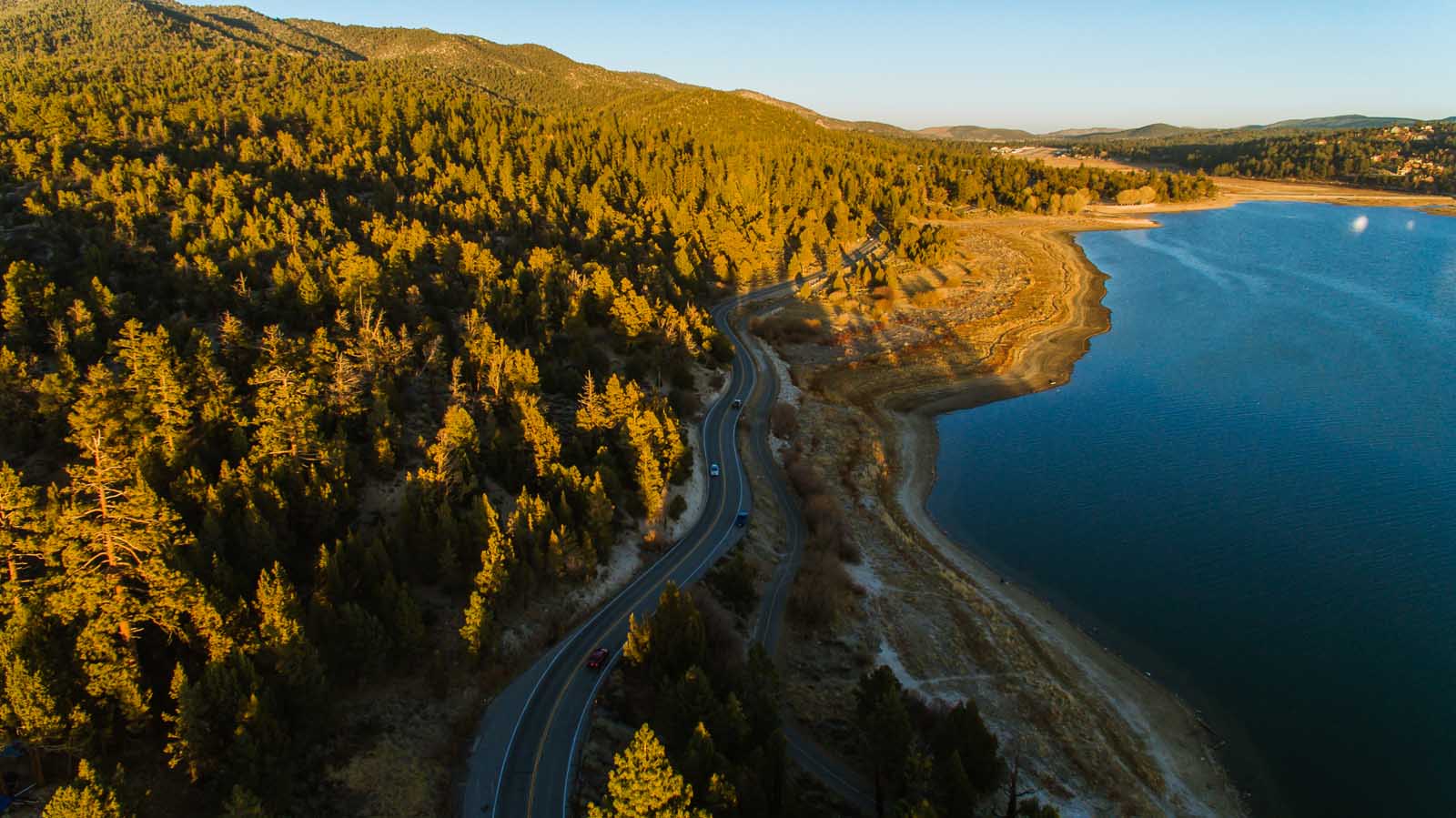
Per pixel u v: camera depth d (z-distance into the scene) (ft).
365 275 320.91
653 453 266.57
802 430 355.97
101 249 329.72
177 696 127.85
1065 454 353.31
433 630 184.24
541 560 203.51
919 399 414.62
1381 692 208.23
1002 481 331.16
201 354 222.07
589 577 217.77
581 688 181.98
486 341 287.69
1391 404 387.96
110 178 421.59
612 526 241.55
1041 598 253.03
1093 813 169.48
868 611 234.58
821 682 201.67
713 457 319.27
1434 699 204.85
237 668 137.59
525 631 195.62
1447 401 388.78
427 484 207.51
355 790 142.82
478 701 174.19
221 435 215.72
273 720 135.23
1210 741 195.42
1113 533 288.51
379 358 263.08
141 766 131.85
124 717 132.87
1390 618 235.81
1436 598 243.60
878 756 160.66
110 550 138.31
